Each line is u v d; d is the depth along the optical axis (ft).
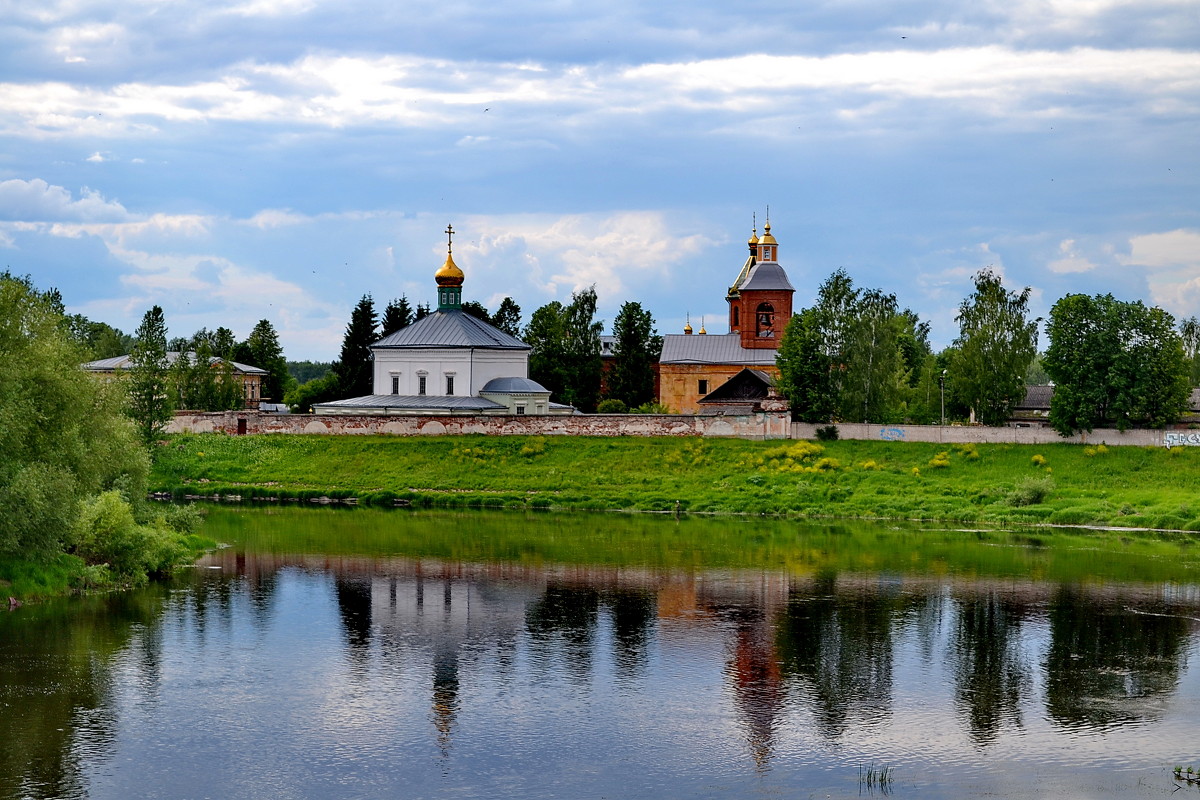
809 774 137.08
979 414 410.11
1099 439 370.73
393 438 404.16
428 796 130.31
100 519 228.84
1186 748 144.87
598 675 172.14
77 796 128.67
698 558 263.08
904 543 284.61
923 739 147.43
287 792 130.62
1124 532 302.45
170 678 168.35
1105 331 367.25
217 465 391.24
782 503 342.03
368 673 172.24
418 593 225.15
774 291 523.29
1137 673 174.09
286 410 583.58
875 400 409.08
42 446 208.23
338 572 245.04
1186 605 215.72
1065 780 135.54
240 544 279.49
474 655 181.88
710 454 379.76
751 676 171.73
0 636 186.70
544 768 138.00
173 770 135.95
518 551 271.69
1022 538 292.81
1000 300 410.93
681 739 147.13
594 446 390.42
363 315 542.98
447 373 436.76
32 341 208.23
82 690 162.30
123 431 245.86
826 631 197.16
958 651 184.75
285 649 183.93
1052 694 164.45
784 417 388.78
